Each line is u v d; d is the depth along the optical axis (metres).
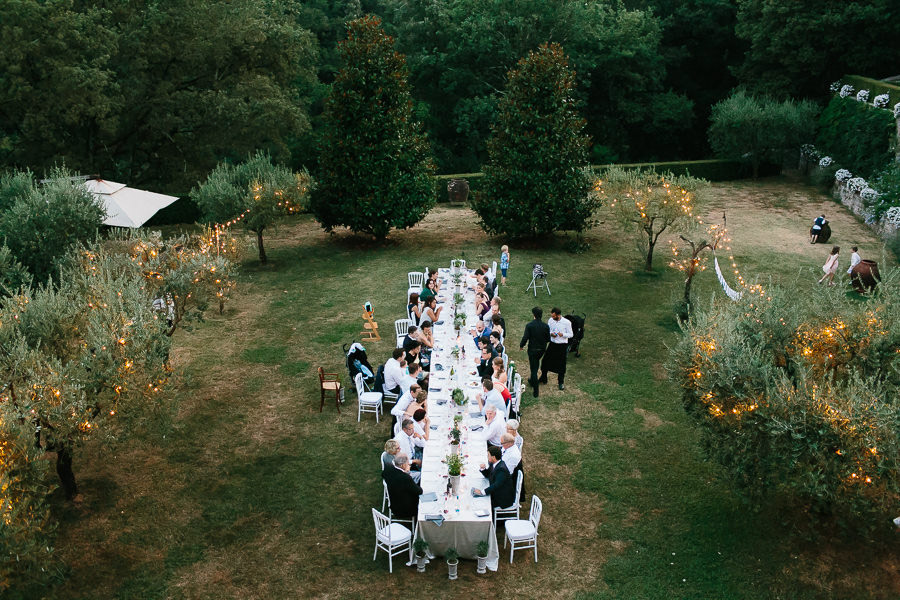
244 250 20.11
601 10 40.78
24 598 8.66
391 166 23.11
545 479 11.09
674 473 11.22
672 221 20.45
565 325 13.53
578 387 14.12
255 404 13.60
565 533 9.88
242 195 21.77
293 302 19.22
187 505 10.54
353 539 9.80
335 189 23.61
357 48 22.09
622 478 11.10
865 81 32.12
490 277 17.92
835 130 33.03
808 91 38.19
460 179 32.41
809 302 10.17
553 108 22.22
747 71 40.00
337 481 11.13
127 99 25.77
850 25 34.34
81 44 22.38
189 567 9.26
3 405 7.89
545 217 22.86
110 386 9.17
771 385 8.84
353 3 45.00
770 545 9.55
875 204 25.77
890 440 7.76
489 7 38.56
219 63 27.92
